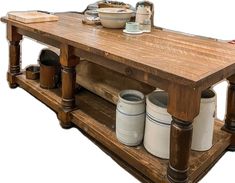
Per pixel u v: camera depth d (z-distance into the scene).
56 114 2.63
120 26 2.69
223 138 2.14
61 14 3.46
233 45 2.21
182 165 1.64
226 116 2.24
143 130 2.02
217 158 2.08
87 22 2.86
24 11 3.27
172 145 1.65
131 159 1.92
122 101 1.99
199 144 1.97
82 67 2.87
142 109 1.98
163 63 1.67
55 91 2.86
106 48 1.95
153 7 2.74
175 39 2.35
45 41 2.60
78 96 2.80
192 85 1.43
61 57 2.37
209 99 1.90
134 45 2.09
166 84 1.60
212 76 1.53
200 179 1.89
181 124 1.58
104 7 2.93
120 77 2.60
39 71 3.19
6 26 3.13
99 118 2.37
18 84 3.21
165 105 2.06
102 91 2.50
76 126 2.47
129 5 2.88
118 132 2.04
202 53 1.93
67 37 2.24
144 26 2.61
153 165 1.82
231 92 2.17
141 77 1.74
